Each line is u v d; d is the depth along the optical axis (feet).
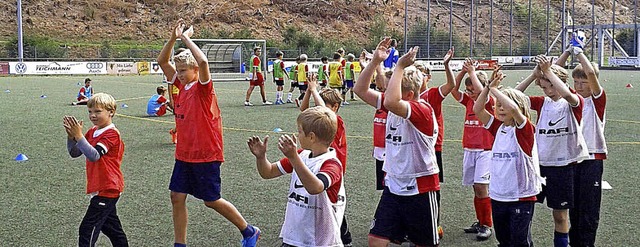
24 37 157.79
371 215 22.98
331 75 66.54
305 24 206.69
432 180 15.44
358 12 215.31
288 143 12.23
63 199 24.90
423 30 179.22
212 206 18.11
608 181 28.30
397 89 14.92
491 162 17.03
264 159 13.71
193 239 19.90
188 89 17.97
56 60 134.92
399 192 15.43
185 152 17.88
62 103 65.51
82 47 160.45
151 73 138.82
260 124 48.32
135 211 23.11
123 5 199.21
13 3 185.78
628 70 157.28
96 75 130.00
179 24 18.43
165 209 23.43
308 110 13.48
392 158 15.61
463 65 20.59
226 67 120.47
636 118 52.54
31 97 72.74
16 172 29.91
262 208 23.75
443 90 20.22
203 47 117.08
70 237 20.04
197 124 17.72
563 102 18.30
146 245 19.26
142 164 32.07
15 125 47.34
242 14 203.51
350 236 19.17
